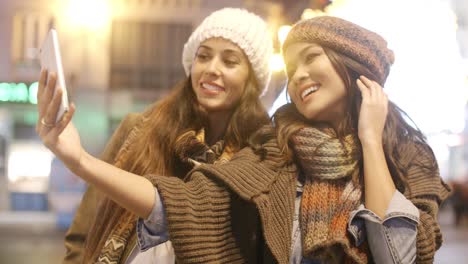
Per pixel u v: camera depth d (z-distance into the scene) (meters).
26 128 19.80
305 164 2.08
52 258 10.43
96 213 2.41
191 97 2.53
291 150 2.12
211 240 1.88
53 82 1.65
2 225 15.84
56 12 19.45
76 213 2.70
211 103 2.46
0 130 19.62
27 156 19.81
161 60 20.12
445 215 20.25
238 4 19.77
